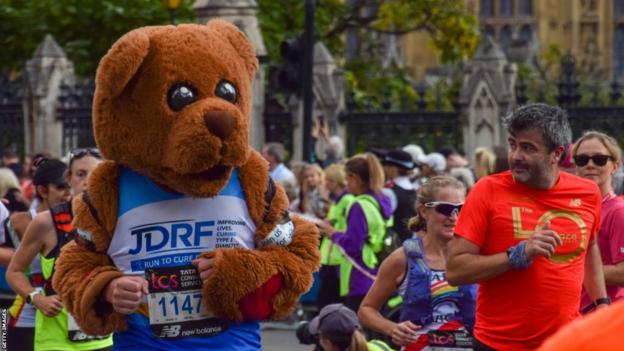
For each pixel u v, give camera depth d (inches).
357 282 588.1
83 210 285.7
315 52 1183.6
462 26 1801.2
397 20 1784.0
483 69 1187.9
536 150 311.9
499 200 316.8
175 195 283.7
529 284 312.8
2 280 610.2
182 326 284.7
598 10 4269.2
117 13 1464.1
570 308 314.8
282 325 807.1
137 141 276.1
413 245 374.3
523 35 4190.5
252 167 288.7
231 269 278.5
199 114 268.5
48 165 435.8
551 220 315.6
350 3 1946.4
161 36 276.1
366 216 585.3
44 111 1236.5
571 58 1112.2
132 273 284.4
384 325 372.2
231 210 285.6
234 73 279.7
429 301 370.3
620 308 148.9
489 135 1186.6
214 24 288.2
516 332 314.8
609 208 384.5
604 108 1071.0
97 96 278.1
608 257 384.5
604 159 389.1
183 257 283.7
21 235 457.1
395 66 1888.5
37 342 400.2
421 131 1154.7
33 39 1519.4
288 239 289.7
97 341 401.4
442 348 370.6
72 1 1493.6
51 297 389.1
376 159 593.6
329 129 1171.3
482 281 314.0
